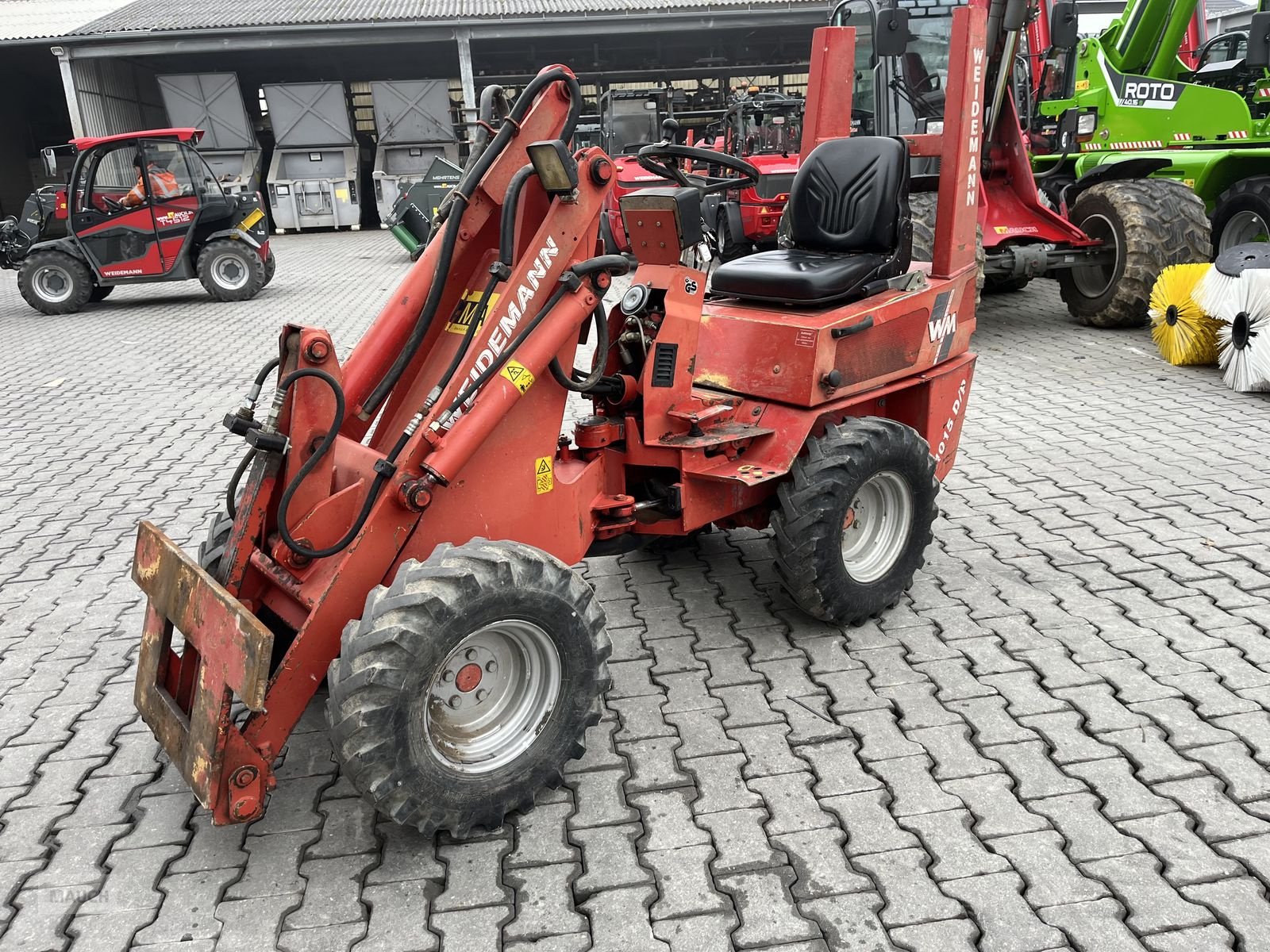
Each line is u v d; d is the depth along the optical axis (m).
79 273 12.65
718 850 2.75
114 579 4.73
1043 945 2.38
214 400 8.07
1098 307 8.76
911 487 3.93
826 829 2.82
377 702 2.53
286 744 3.34
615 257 3.18
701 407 3.69
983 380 7.48
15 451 6.80
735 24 19.67
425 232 14.81
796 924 2.47
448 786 2.71
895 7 7.86
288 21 19.58
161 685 3.05
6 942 2.54
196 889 2.70
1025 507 5.07
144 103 23.77
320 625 2.74
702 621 4.09
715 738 3.28
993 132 8.20
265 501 2.90
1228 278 6.91
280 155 21.73
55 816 3.04
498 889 2.65
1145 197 8.27
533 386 3.12
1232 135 9.14
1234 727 3.20
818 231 4.21
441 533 3.00
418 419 2.91
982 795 2.93
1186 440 5.94
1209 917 2.44
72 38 19.27
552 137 3.20
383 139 21.75
